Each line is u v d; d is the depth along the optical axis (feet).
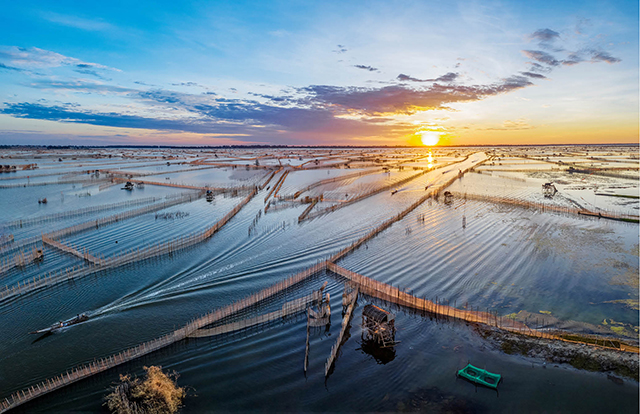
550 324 150.00
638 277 191.83
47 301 173.06
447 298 174.50
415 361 130.31
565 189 471.62
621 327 146.10
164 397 107.96
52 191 454.40
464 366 126.52
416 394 113.91
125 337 144.77
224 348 138.62
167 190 467.11
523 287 183.42
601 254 225.35
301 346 140.97
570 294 175.11
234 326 147.95
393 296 173.06
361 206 379.14
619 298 170.30
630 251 229.66
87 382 119.65
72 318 157.69
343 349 138.92
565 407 105.60
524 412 104.73
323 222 313.12
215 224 285.64
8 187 475.31
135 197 416.26
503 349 134.00
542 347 133.28
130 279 197.57
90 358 131.85
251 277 201.98
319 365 129.39
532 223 296.71
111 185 499.92
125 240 261.03
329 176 634.84
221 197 421.18
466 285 187.32
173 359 132.16
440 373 123.34
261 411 107.96
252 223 308.40
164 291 184.65
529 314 157.99
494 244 247.09
